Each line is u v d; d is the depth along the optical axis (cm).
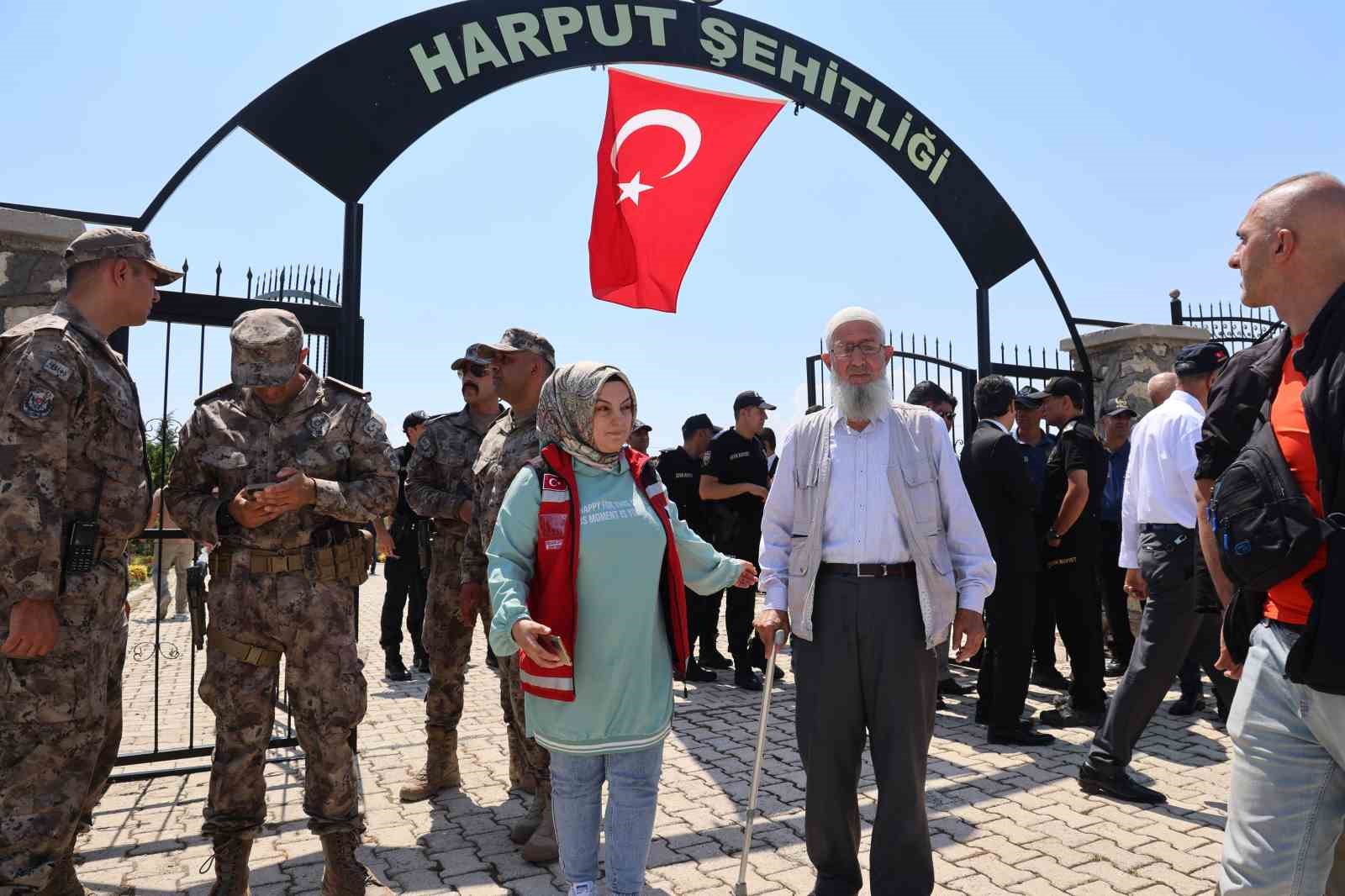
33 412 241
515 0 536
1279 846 185
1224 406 234
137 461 276
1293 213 195
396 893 308
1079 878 314
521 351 352
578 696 237
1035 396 595
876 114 655
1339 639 169
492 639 230
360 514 302
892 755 272
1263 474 188
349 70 487
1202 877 315
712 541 703
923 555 277
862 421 293
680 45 583
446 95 512
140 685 694
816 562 285
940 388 579
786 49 621
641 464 262
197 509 295
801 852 343
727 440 691
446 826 375
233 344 296
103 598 264
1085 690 541
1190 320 896
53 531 241
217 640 294
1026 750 484
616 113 557
